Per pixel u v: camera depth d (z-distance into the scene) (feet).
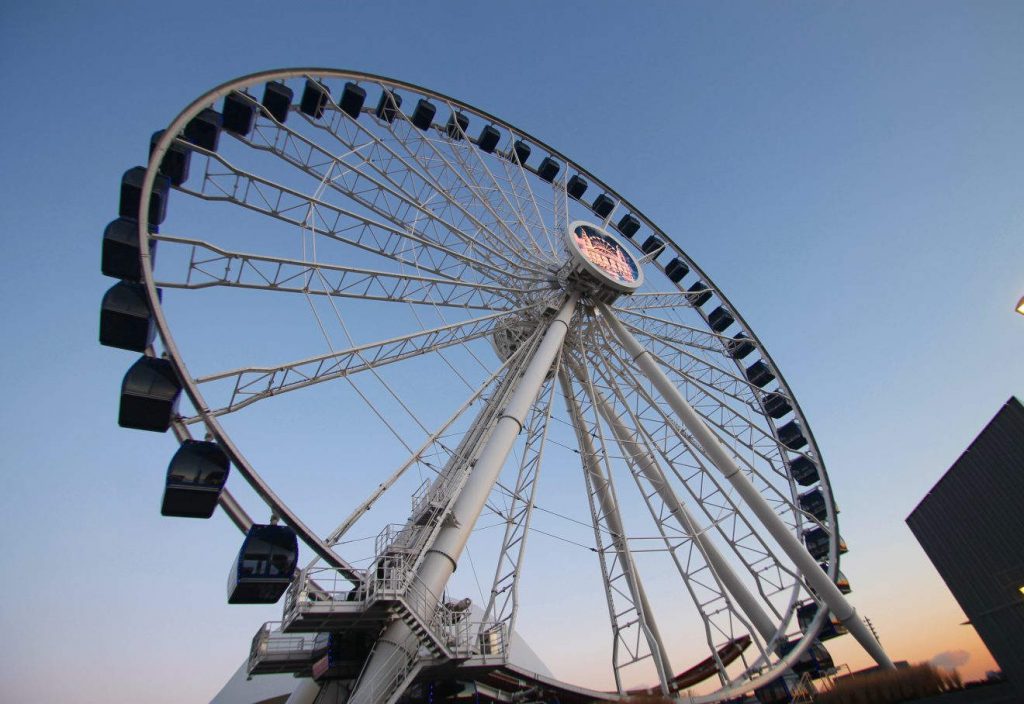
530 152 101.96
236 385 53.98
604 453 76.95
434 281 68.85
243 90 64.39
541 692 81.61
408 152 78.54
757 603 87.51
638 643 70.23
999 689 70.08
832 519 99.50
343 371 59.77
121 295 53.52
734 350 113.09
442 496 60.59
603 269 82.53
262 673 62.95
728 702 86.63
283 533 51.98
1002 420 62.28
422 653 51.11
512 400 67.82
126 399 50.21
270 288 57.31
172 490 49.93
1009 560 61.52
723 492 77.66
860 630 76.84
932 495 70.85
